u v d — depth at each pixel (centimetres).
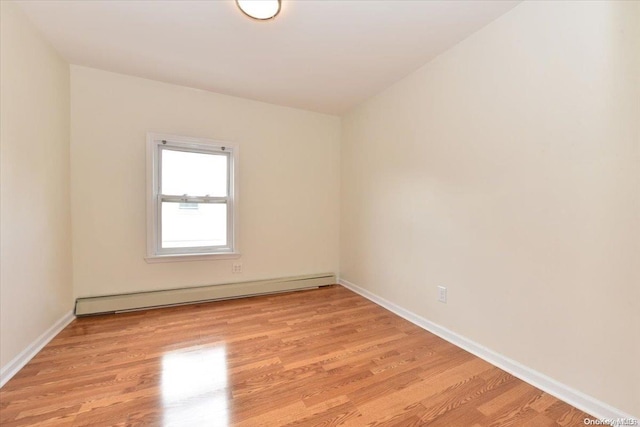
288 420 126
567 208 140
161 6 167
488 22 176
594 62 129
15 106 164
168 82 269
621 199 122
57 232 214
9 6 158
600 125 128
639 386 118
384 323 237
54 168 210
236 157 303
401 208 256
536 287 154
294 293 321
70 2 163
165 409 131
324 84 270
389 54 216
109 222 254
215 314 252
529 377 156
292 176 337
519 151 161
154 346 191
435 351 190
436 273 218
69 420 123
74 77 238
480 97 183
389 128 272
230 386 149
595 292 131
